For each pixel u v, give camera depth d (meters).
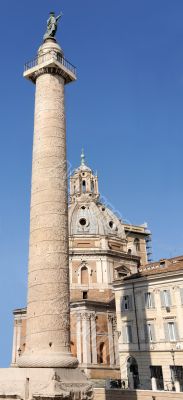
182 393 33.22
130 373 45.41
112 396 37.84
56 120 29.39
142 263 78.19
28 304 25.36
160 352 43.62
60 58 31.22
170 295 44.88
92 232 64.88
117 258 64.00
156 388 39.72
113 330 58.41
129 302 48.38
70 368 23.55
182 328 42.78
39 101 30.08
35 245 26.19
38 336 23.97
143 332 45.81
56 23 33.06
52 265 25.44
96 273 61.62
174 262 51.53
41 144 28.59
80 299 58.53
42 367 22.95
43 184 27.45
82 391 23.39
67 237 27.02
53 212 26.75
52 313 24.41
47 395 21.61
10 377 23.78
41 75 30.80
